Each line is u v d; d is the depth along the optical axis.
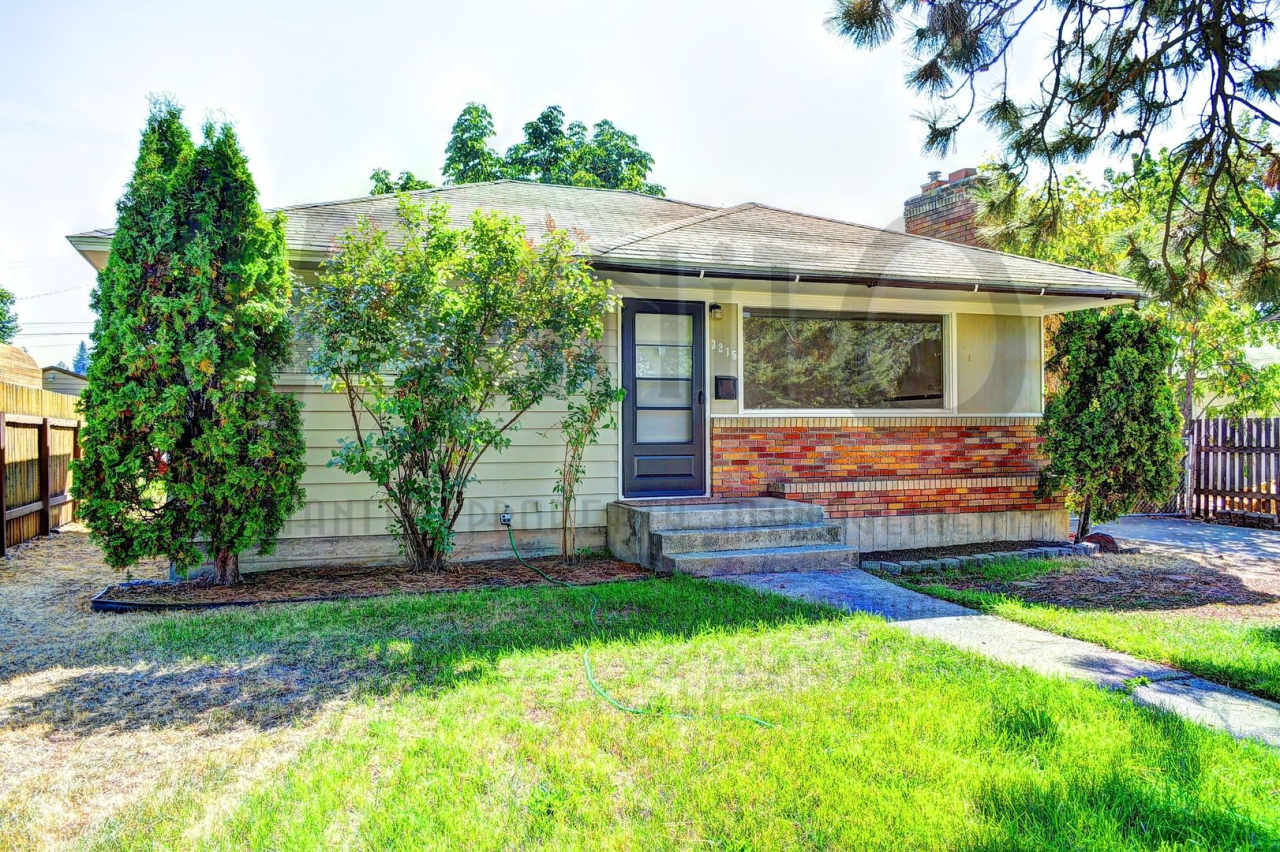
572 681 4.03
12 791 2.87
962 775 2.96
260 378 6.35
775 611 5.56
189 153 6.03
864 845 2.48
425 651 4.56
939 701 3.74
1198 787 2.92
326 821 2.62
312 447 7.26
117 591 6.27
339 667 4.30
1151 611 6.05
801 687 3.97
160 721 3.55
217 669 4.28
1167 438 8.88
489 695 3.82
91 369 6.00
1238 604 6.30
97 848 2.47
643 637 4.86
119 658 4.49
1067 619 5.55
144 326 6.01
